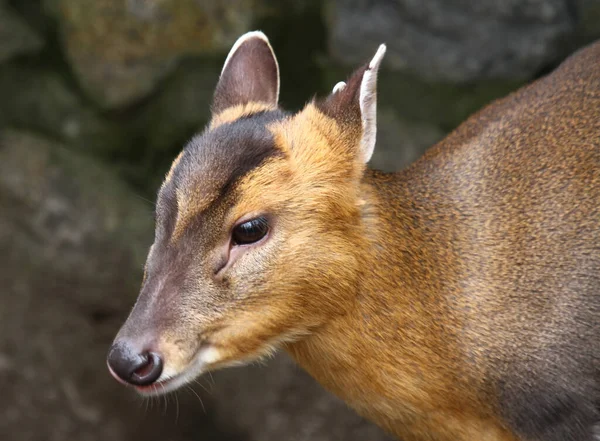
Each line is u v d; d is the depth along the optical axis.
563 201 8.22
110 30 13.70
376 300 7.83
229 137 7.55
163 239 7.45
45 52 14.15
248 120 7.79
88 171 13.84
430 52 12.88
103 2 13.64
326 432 12.98
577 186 8.23
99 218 13.62
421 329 7.95
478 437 8.23
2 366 13.34
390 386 8.03
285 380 13.11
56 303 13.57
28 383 13.39
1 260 13.59
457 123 12.91
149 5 13.50
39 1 14.15
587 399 8.01
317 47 13.39
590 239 8.08
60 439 13.33
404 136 12.92
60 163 13.80
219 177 7.36
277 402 13.13
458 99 12.90
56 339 13.52
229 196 7.31
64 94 14.07
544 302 8.01
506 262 8.12
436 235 8.16
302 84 13.43
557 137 8.46
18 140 13.85
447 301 8.02
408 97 13.03
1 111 14.03
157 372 7.18
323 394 13.03
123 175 14.02
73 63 13.98
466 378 8.03
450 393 8.07
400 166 12.84
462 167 8.52
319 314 7.68
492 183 8.40
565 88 8.72
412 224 8.12
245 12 13.38
